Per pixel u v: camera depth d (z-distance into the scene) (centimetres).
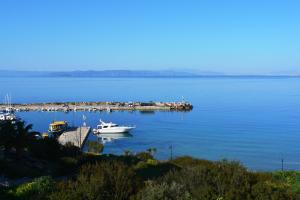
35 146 4597
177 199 1560
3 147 4238
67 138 10581
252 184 1797
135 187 1731
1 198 2298
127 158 5034
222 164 2000
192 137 10988
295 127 12600
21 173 3653
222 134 11394
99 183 1645
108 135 11894
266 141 10150
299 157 8306
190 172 1816
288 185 2452
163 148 9550
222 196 1620
